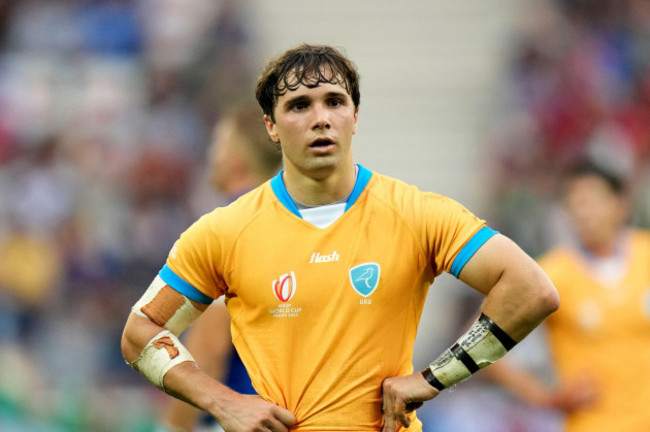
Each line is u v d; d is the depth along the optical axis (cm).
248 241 1267
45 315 4247
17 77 5031
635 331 2248
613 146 4769
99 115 4834
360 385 1230
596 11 5247
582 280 2280
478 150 4903
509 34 5256
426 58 5269
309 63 1242
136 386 3841
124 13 5197
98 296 4303
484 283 1228
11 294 4247
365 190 1279
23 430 3059
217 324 1800
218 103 4850
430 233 1243
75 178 4603
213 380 1284
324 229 1255
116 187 4572
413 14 5397
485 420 3425
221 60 4997
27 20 5225
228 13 5156
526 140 4825
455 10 5397
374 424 1239
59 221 4478
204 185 4631
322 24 5341
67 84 5031
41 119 4853
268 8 5366
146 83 4981
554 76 5050
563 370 2302
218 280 1304
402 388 1222
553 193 4572
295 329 1241
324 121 1227
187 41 5059
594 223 2277
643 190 4406
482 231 1229
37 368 3956
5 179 4619
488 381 3512
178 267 1303
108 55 5150
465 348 1224
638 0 5291
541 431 3419
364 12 5391
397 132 5038
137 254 4431
